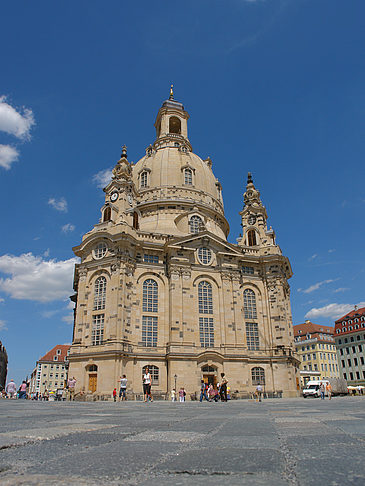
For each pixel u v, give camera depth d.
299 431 8.52
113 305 61.84
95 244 67.88
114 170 78.25
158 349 63.91
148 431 8.72
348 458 5.14
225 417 13.92
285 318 73.69
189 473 4.43
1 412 17.77
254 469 4.59
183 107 107.00
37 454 5.64
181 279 67.50
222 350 66.44
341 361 137.38
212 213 85.38
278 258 76.00
